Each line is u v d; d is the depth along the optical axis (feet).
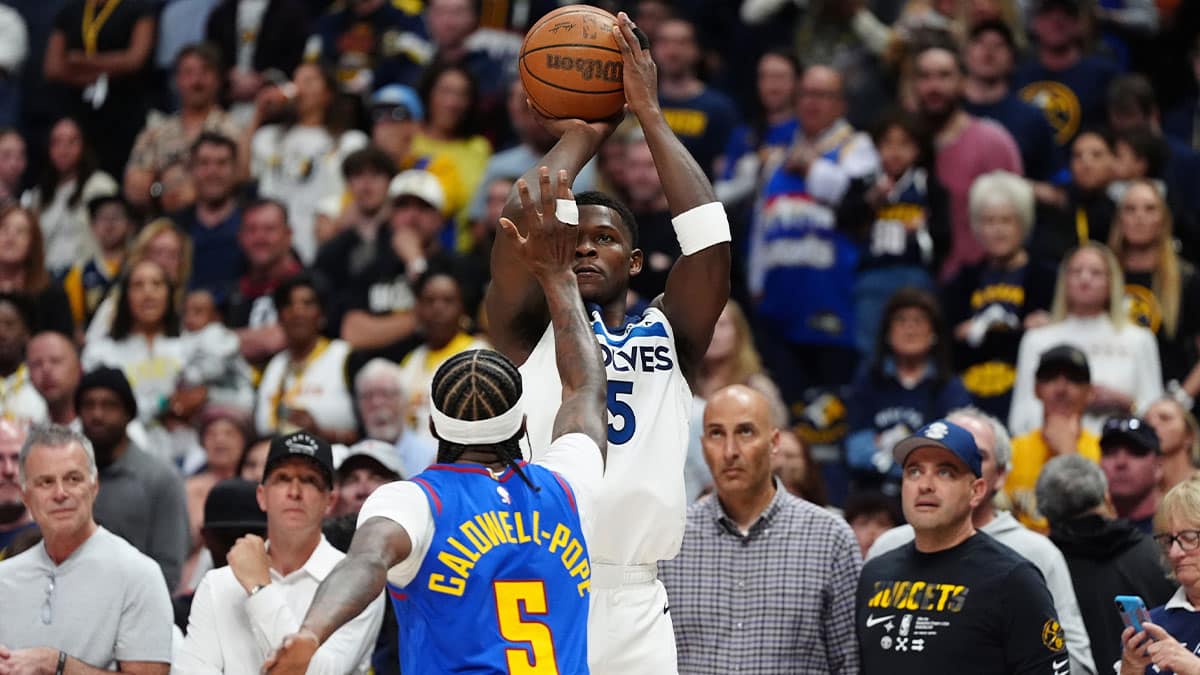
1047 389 41.63
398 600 21.76
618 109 26.37
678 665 32.71
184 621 36.70
